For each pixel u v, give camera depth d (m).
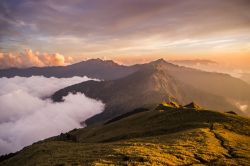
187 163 37.31
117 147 46.59
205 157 41.22
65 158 41.84
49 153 59.38
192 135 59.62
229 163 38.28
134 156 37.56
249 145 55.28
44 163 41.16
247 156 44.22
